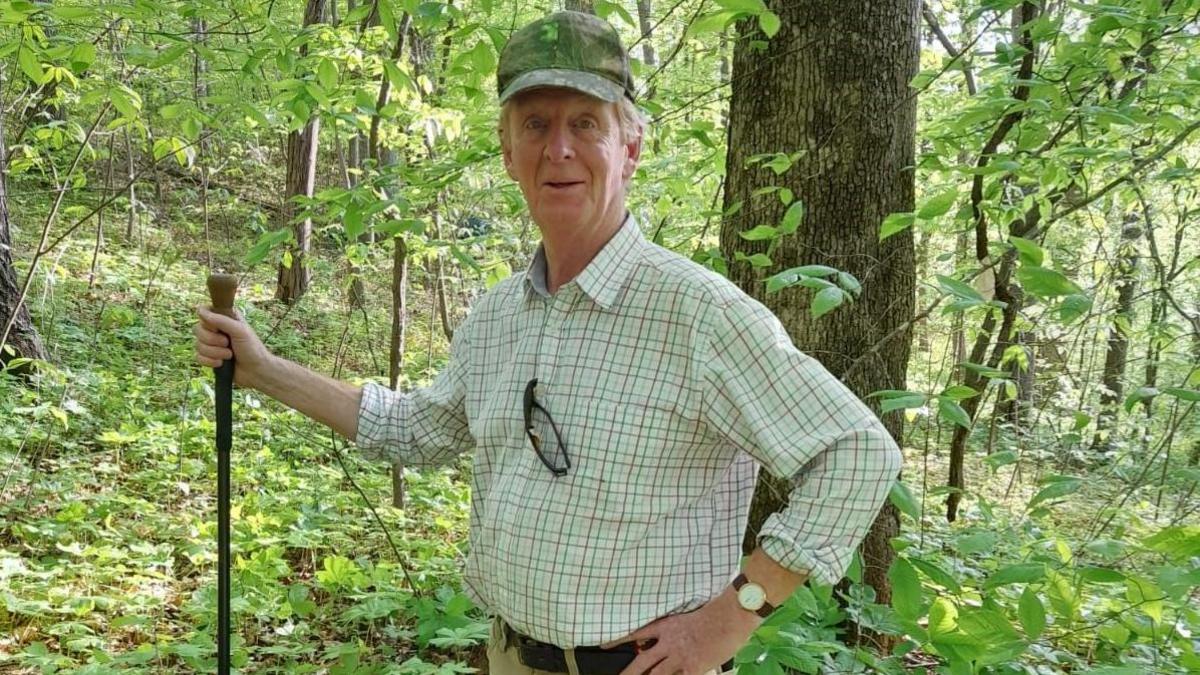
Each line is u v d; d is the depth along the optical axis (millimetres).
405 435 1810
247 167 12789
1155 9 2637
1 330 5336
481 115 3848
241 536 3627
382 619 3354
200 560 3430
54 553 3516
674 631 1344
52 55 3137
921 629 1814
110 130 3521
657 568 1369
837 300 1986
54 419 4551
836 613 2168
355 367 8062
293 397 1812
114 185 10477
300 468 5039
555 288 1493
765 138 2873
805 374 1319
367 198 2988
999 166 2453
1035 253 2020
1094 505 4734
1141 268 4910
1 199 5430
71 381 5207
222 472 1793
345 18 3047
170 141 3857
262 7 3891
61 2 3260
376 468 5371
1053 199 3166
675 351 1360
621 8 2785
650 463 1354
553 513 1375
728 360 1332
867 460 1279
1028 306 4320
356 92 3398
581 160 1418
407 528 4473
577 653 1402
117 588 3266
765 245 2883
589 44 1414
